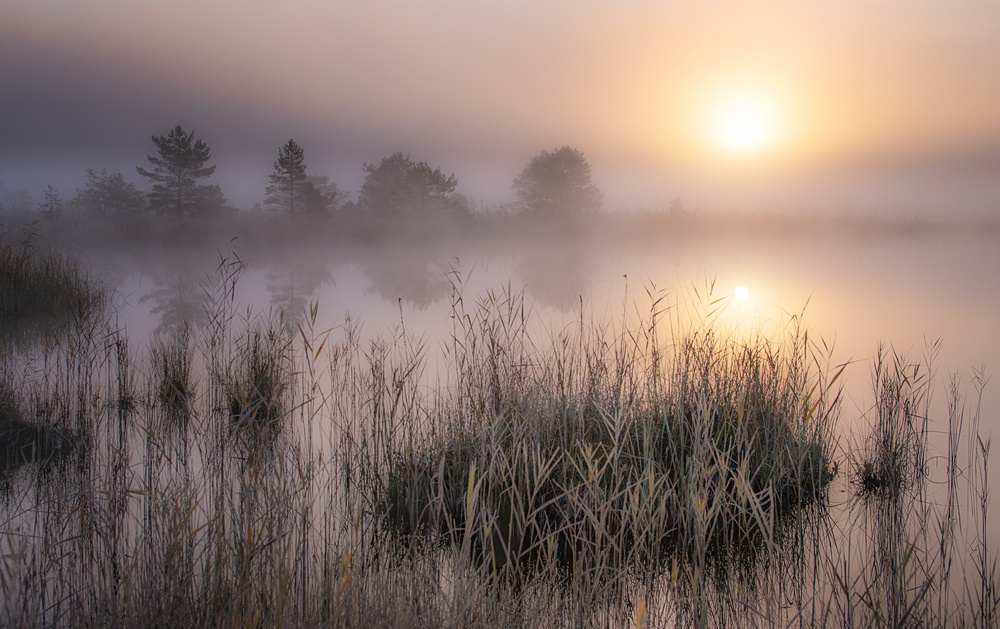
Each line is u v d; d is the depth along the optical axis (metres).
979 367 6.61
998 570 2.96
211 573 2.63
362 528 3.40
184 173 34.78
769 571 3.06
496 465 3.55
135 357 6.93
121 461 3.73
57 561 2.84
